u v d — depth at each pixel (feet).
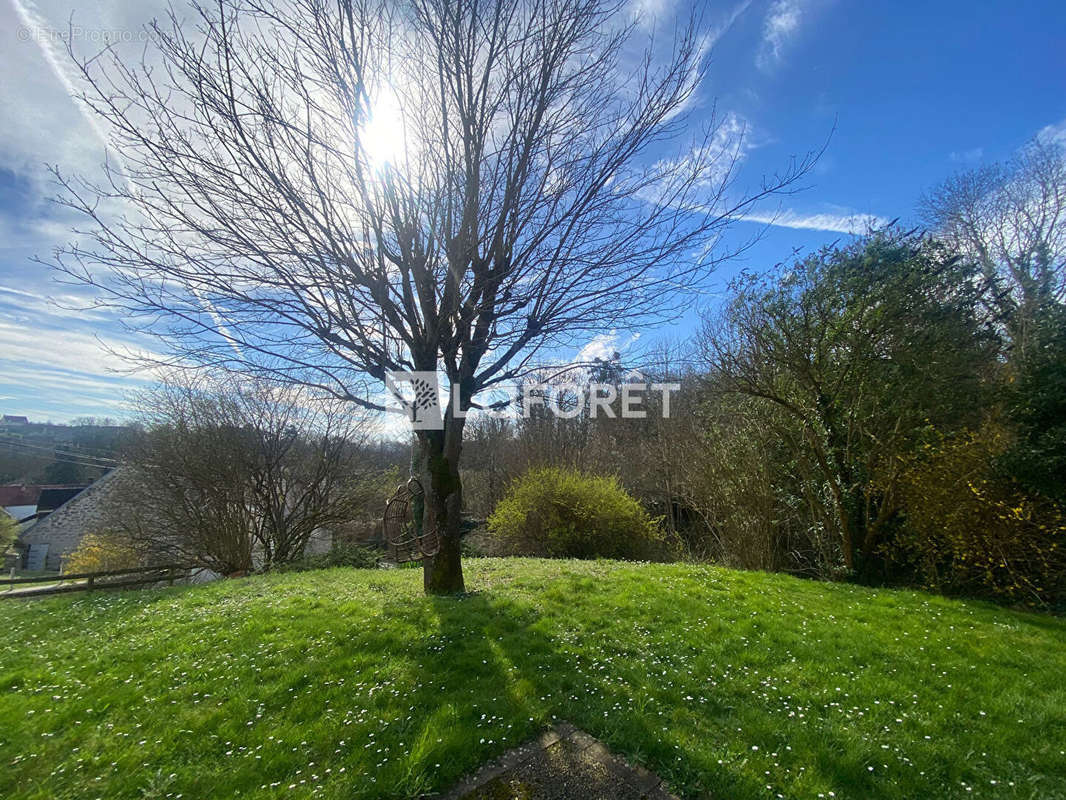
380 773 8.82
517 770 9.03
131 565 55.01
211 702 11.91
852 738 9.66
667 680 12.37
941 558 26.14
